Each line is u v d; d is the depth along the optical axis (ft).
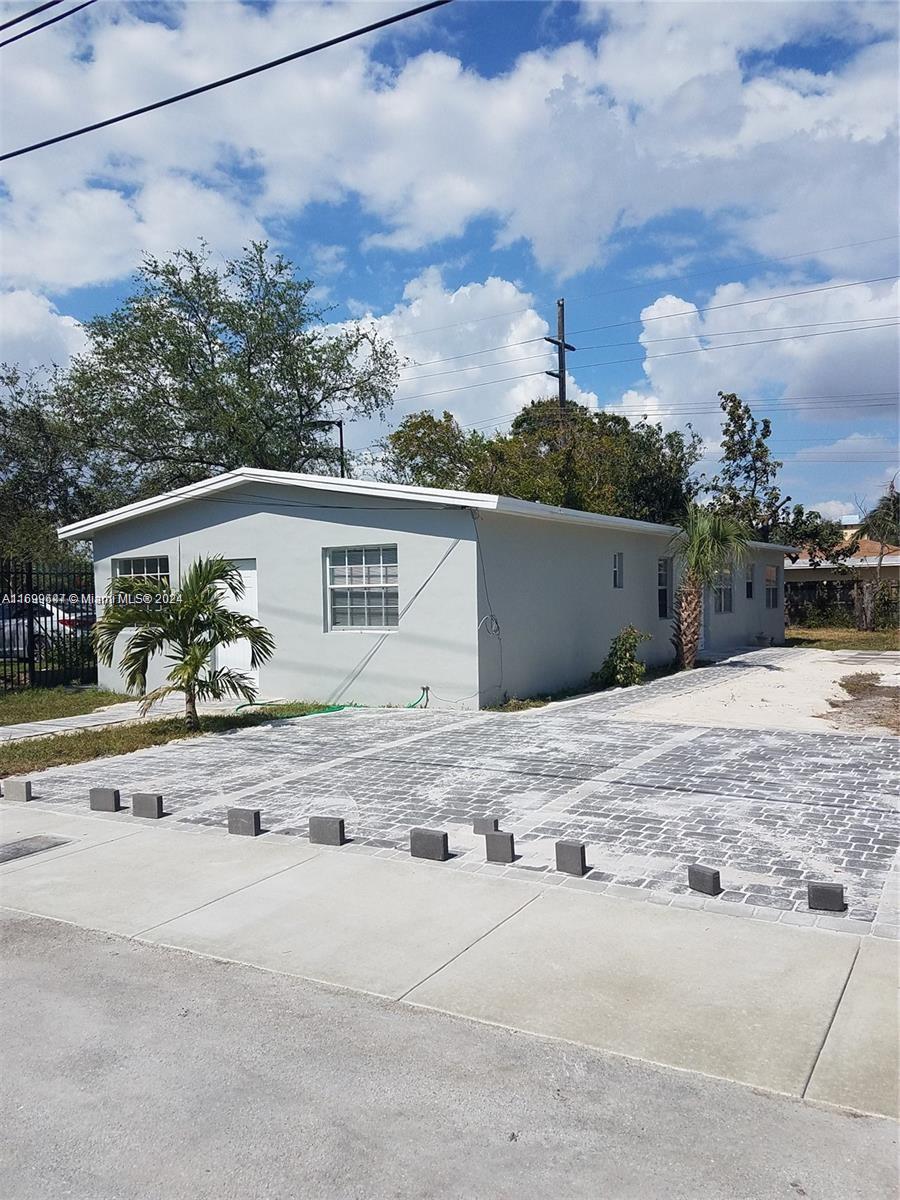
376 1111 12.03
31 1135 11.70
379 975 15.97
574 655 52.54
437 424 105.19
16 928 18.83
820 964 15.66
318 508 47.52
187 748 37.19
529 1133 11.46
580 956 16.31
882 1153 10.84
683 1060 12.93
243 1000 15.30
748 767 29.94
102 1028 14.52
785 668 61.46
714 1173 10.58
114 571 55.98
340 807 26.84
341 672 47.21
